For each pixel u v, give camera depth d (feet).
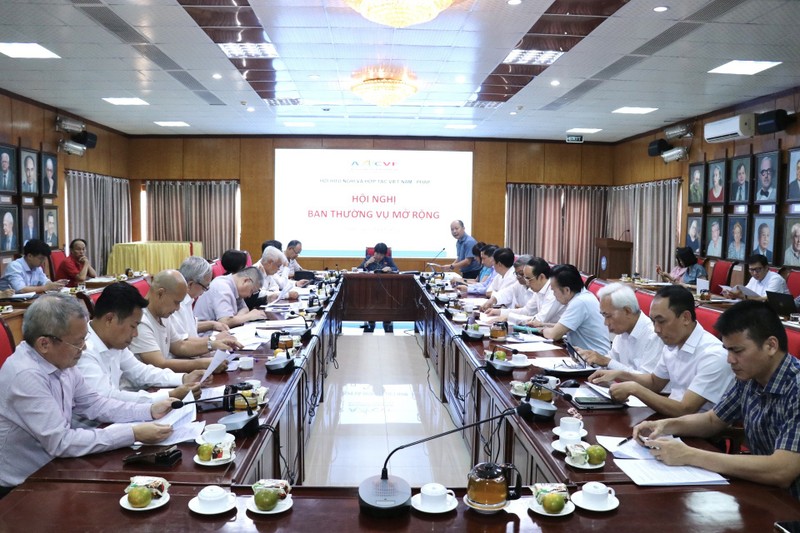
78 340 6.23
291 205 36.78
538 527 4.74
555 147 37.47
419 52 18.79
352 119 31.04
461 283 24.48
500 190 37.27
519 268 16.37
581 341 12.42
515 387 8.21
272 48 18.51
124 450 6.10
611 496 5.17
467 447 12.46
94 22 15.96
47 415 6.04
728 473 5.66
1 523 4.66
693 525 4.79
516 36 16.97
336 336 22.67
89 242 31.94
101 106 27.73
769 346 5.98
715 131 25.32
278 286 21.25
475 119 30.60
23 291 20.21
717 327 6.30
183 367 9.60
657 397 7.50
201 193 36.86
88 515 4.81
